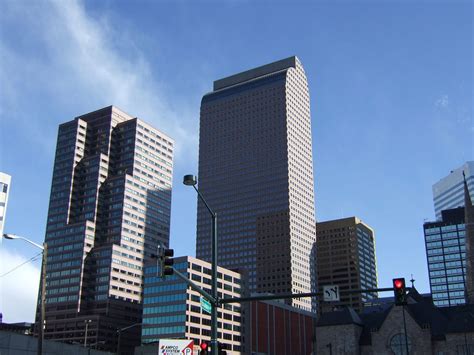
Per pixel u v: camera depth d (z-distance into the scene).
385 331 113.19
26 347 59.84
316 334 122.06
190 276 173.88
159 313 174.12
